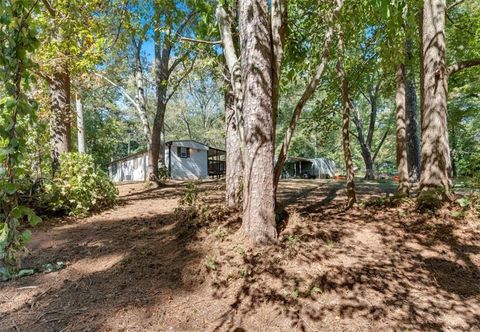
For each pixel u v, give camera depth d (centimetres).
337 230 381
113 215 562
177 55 773
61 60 617
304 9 502
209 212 410
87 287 269
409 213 432
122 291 262
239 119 367
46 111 689
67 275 292
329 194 799
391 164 3088
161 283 277
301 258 297
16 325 211
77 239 404
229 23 412
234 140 457
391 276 279
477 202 412
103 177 648
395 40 561
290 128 368
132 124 2922
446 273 287
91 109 2178
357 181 1423
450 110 1393
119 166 2428
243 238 322
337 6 412
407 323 220
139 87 1187
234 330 215
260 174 315
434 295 253
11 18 146
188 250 336
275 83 338
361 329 214
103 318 222
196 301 249
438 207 417
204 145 2023
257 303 243
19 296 251
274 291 254
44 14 570
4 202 149
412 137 1151
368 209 487
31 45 155
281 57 344
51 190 529
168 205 667
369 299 246
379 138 2739
